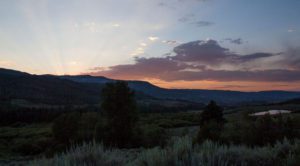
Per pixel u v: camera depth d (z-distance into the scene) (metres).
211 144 6.37
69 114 43.75
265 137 13.60
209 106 55.75
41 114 132.50
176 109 177.38
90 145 5.89
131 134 40.88
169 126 78.44
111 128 41.22
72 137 39.25
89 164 5.32
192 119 92.12
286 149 6.82
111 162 5.61
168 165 5.21
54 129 42.47
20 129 95.38
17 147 52.44
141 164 5.44
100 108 44.12
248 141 13.80
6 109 148.25
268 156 6.30
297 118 14.82
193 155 5.40
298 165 5.71
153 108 162.25
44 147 50.75
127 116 41.84
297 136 13.41
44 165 5.44
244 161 5.83
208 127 18.09
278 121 14.54
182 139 6.25
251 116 18.78
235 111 116.31
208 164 5.02
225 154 5.89
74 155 5.57
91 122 44.59
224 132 16.78
